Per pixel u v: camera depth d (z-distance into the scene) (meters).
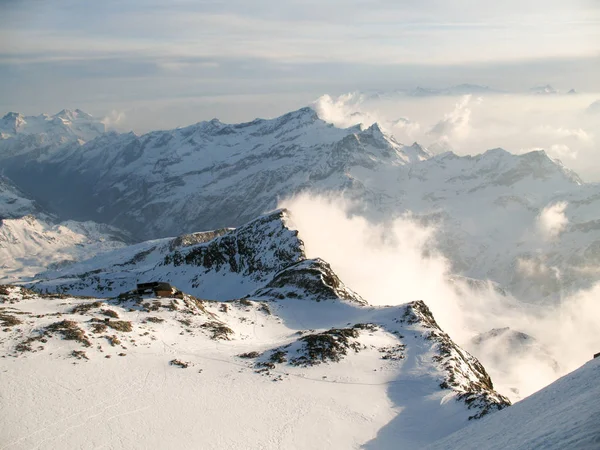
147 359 70.81
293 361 77.00
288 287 137.75
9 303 82.31
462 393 68.38
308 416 61.56
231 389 66.06
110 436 52.59
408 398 69.19
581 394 40.59
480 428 48.44
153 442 52.59
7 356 63.53
